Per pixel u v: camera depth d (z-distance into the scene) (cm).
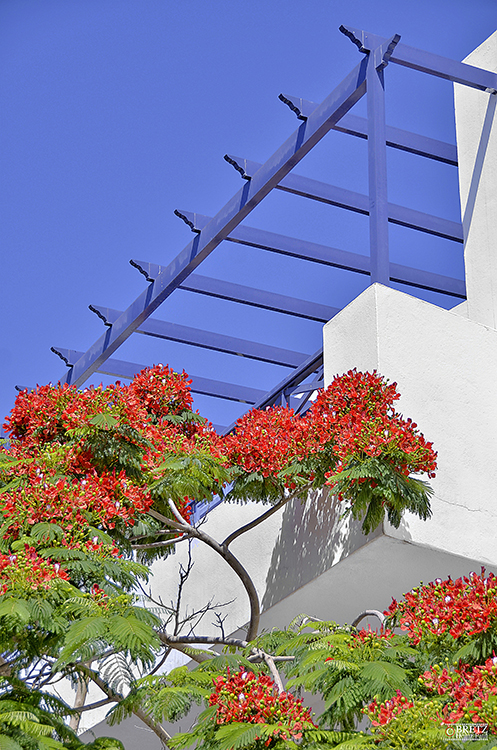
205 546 1123
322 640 639
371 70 917
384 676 573
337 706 584
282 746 539
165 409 895
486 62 1087
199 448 796
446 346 854
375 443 704
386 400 759
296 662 672
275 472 791
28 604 553
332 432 758
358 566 808
